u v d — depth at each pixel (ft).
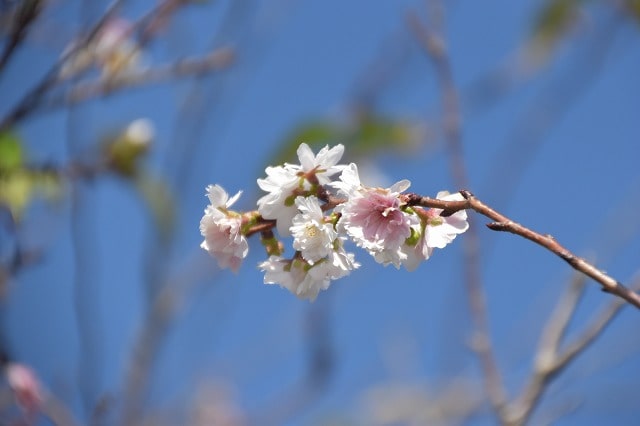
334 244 2.89
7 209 3.72
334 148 2.91
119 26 3.67
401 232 2.87
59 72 3.51
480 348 3.45
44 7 3.46
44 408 3.75
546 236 2.83
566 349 3.37
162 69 3.71
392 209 2.86
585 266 2.81
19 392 3.73
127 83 3.68
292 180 2.91
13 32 3.32
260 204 2.92
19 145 3.74
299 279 2.92
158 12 3.64
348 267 2.89
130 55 3.61
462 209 2.87
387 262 2.88
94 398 3.71
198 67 3.74
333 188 2.97
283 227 2.92
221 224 2.93
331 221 2.89
